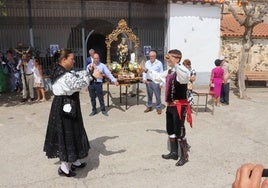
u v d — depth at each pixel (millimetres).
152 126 7316
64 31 12719
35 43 12227
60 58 4348
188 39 12734
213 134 6781
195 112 8742
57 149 4461
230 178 4680
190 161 5281
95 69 4660
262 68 14375
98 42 15766
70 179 4625
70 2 12555
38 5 12180
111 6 13109
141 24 12766
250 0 15258
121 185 4465
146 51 12594
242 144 6172
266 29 14602
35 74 9938
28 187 4406
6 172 4891
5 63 11500
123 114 8398
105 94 11109
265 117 8305
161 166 5078
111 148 5867
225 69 9719
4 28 11867
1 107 9352
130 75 8453
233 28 13805
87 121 7711
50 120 4441
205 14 12719
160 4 12586
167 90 5051
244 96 11031
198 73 13117
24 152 5703
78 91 4441
